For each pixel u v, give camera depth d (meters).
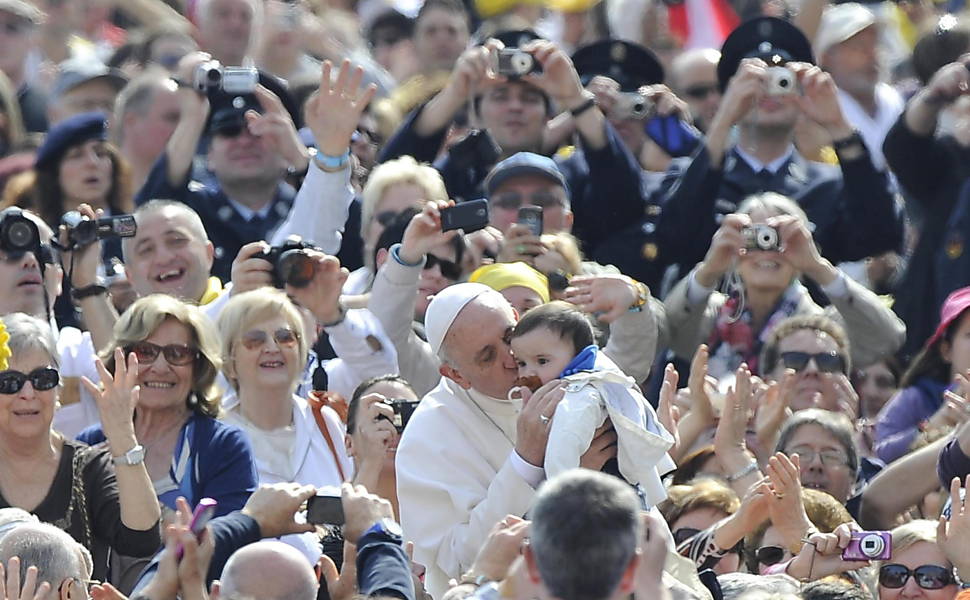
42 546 24.78
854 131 39.38
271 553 23.22
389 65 52.38
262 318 31.45
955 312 35.31
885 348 37.41
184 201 39.19
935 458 31.06
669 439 26.30
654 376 36.78
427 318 28.41
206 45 46.16
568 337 26.78
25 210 34.91
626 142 42.09
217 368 30.17
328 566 25.72
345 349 33.50
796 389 34.84
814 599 24.98
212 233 39.12
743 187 39.78
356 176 40.50
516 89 39.97
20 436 28.27
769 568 27.81
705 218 39.19
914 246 40.28
